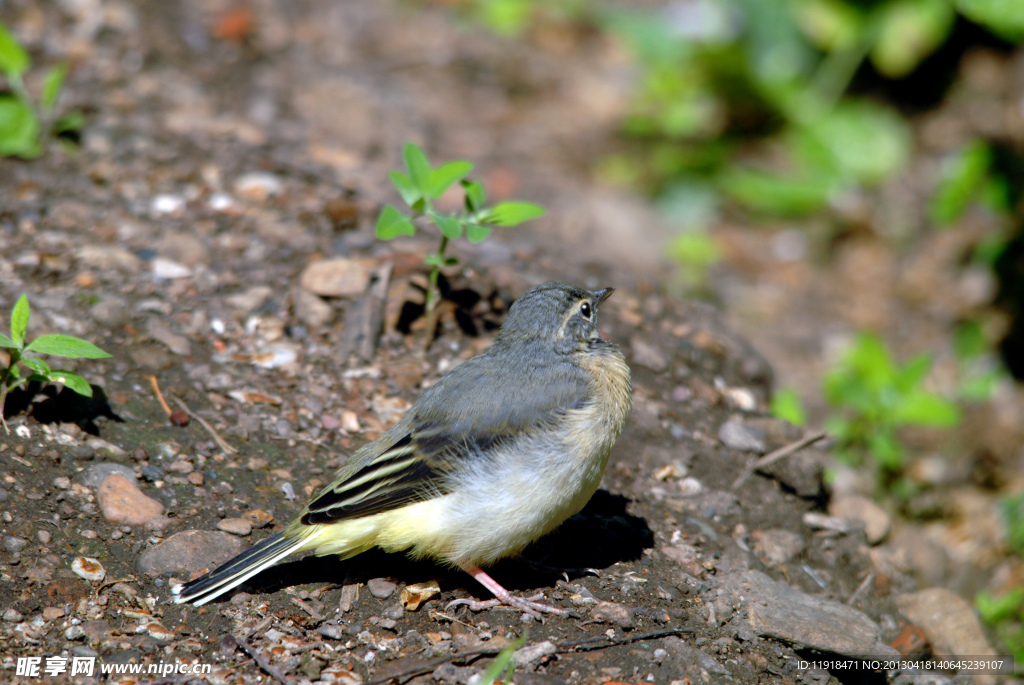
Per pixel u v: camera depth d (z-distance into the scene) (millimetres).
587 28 22047
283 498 8711
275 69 17359
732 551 9125
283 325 10789
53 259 10922
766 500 9898
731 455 10266
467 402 7738
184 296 10891
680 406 10828
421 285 11289
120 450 8688
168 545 7891
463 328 11133
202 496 8531
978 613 10031
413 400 10180
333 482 7883
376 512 7484
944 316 16625
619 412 7996
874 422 12641
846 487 11680
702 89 19562
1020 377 15578
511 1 21750
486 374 7969
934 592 9750
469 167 9844
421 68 19500
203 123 14375
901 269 17594
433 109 18250
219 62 16844
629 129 19250
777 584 8711
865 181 18797
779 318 16516
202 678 6902
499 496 7500
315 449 9359
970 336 15508
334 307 11031
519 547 7801
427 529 7574
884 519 10445
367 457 7898
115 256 11211
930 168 18906
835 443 12625
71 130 13320
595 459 7719
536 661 7383
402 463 7566
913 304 16938
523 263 12562
